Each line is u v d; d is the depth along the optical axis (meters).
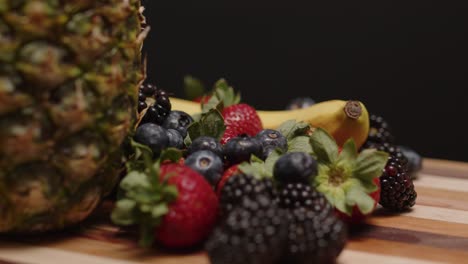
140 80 0.40
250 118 0.48
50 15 0.33
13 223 0.36
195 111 0.54
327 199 0.38
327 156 0.39
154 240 0.38
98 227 0.40
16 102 0.34
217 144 0.41
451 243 0.40
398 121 0.96
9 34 0.33
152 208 0.36
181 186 0.36
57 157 0.35
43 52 0.34
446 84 0.94
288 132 0.44
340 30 0.97
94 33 0.34
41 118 0.34
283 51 0.99
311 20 0.98
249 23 1.00
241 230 0.33
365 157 0.39
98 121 0.36
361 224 0.42
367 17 0.96
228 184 0.37
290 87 0.99
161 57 1.02
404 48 0.95
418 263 0.37
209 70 1.01
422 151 0.96
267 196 0.37
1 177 0.35
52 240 0.38
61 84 0.34
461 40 0.93
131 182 0.36
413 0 0.94
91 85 0.35
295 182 0.38
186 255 0.37
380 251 0.38
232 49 1.01
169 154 0.39
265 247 0.33
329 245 0.34
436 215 0.45
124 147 0.39
